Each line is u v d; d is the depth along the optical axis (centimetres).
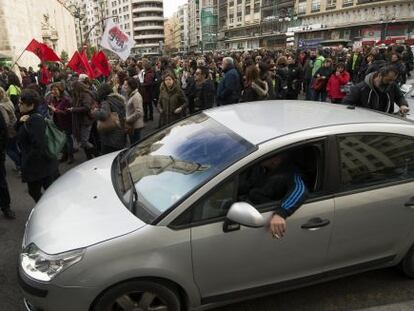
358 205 270
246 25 9288
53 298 224
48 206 279
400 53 1301
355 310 290
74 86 660
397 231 293
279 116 301
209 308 261
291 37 6019
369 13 5866
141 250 227
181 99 699
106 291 227
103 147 555
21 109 397
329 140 267
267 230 251
